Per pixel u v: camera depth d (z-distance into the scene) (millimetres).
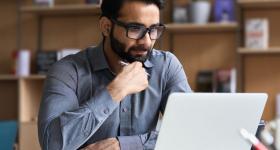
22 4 4434
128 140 1649
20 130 3516
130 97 1759
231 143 1470
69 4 4297
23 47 4414
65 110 1601
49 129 1536
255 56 4059
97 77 1748
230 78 3844
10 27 4434
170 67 1835
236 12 4020
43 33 4383
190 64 4133
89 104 1537
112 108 1555
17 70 4113
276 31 4016
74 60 1753
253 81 4062
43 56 4109
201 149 1459
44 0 4090
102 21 1699
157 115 1801
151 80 1801
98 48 1778
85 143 1709
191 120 1413
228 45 4086
